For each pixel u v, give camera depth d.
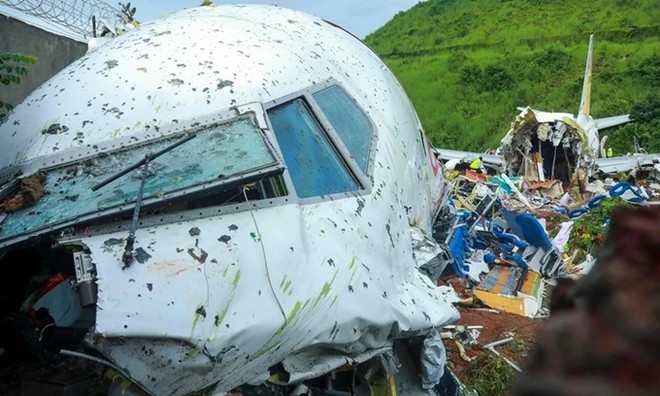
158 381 2.63
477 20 59.06
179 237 2.87
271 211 3.17
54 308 3.37
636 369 0.42
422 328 3.77
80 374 3.28
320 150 3.79
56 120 3.55
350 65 5.09
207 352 2.64
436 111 38.06
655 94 29.00
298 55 4.40
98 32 7.22
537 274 8.76
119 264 2.68
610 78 36.19
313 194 3.49
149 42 4.09
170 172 3.11
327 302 3.08
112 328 2.50
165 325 2.57
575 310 0.47
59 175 3.23
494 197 10.72
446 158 20.25
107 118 3.50
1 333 3.37
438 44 56.53
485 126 34.97
